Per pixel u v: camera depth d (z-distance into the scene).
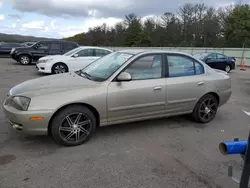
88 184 2.41
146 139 3.59
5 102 3.26
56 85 3.29
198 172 2.72
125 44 58.44
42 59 9.89
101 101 3.29
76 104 3.18
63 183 2.41
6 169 2.62
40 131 3.01
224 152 1.64
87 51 10.16
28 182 2.40
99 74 3.65
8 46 19.48
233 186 2.46
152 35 54.50
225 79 4.52
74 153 3.06
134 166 2.79
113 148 3.24
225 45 41.22
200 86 4.16
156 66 3.79
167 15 52.19
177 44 49.41
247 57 22.16
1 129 3.75
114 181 2.48
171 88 3.84
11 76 9.52
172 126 4.21
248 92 7.99
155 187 2.40
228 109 5.57
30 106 2.91
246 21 37.62
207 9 47.88
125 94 3.44
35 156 2.94
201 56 14.28
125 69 3.51
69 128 3.20
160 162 2.91
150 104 3.69
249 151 1.61
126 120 3.60
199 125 4.32
